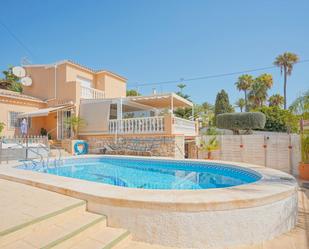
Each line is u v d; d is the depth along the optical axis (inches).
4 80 1560.0
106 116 860.6
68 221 209.9
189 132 903.1
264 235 221.0
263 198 221.9
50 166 623.8
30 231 183.9
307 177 528.7
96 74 1177.4
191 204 202.5
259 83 2123.5
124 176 537.0
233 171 493.7
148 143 774.5
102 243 187.9
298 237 229.9
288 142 674.8
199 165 573.3
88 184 286.5
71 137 895.1
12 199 247.0
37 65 1063.0
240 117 1214.9
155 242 205.8
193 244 202.4
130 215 213.8
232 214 208.7
